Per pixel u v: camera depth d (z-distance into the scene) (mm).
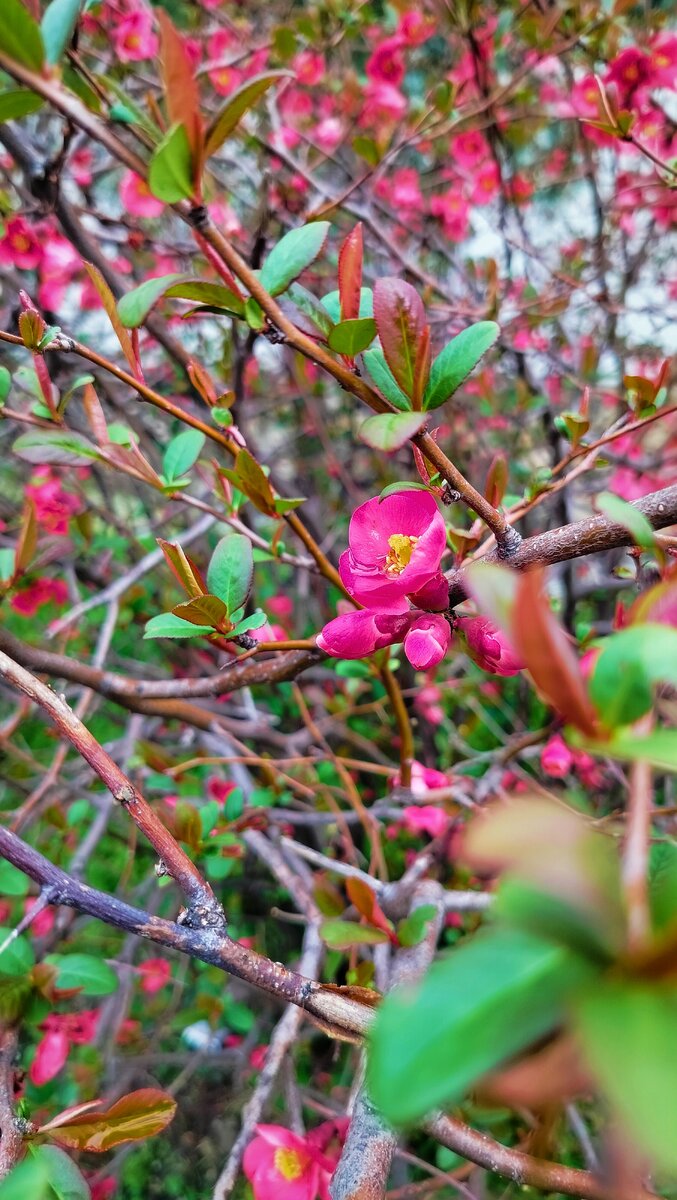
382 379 198
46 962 284
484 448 755
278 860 460
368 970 324
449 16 608
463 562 261
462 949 94
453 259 703
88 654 754
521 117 639
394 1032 84
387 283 182
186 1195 674
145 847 798
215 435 264
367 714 811
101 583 716
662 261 798
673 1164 69
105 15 515
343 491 871
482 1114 311
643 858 96
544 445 777
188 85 152
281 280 195
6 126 388
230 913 755
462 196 758
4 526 623
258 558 315
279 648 264
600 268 682
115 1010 587
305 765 583
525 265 742
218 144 164
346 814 529
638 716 116
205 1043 646
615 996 85
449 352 195
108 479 823
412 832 652
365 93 662
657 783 542
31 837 666
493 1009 85
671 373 691
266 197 401
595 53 563
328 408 921
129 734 595
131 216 618
